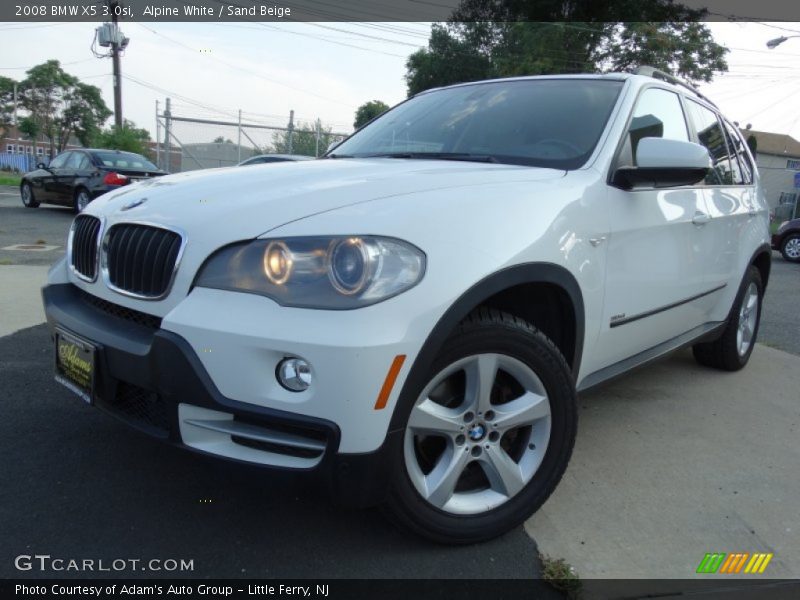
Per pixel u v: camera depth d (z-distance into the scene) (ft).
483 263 6.75
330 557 7.14
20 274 21.59
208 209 7.04
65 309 8.22
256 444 6.57
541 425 7.68
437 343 6.39
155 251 7.05
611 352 9.43
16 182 88.63
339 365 5.93
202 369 6.28
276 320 6.08
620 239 8.86
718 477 9.55
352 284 6.08
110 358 7.11
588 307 8.33
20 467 8.74
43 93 164.14
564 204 8.00
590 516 8.30
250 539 7.39
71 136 181.47
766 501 8.91
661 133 10.90
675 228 10.24
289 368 6.14
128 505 7.95
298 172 8.39
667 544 7.77
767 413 12.29
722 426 11.54
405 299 6.20
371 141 11.69
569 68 81.05
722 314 13.37
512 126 10.27
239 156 65.46
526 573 7.08
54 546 7.10
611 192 8.87
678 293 10.72
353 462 6.19
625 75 10.80
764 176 135.44
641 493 8.96
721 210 12.14
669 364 15.31
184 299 6.61
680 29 83.05
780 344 18.34
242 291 6.31
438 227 6.68
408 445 6.70
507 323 7.13
